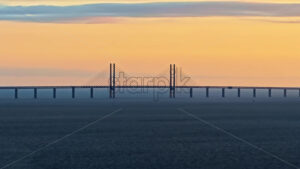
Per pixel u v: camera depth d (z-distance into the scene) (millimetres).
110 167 69188
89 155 79688
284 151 84438
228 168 68500
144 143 95125
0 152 83375
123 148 88125
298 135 110562
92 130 122250
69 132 117812
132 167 69312
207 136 107375
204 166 69875
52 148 88500
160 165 70750
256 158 76500
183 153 81500
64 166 69875
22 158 76750
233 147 89188
